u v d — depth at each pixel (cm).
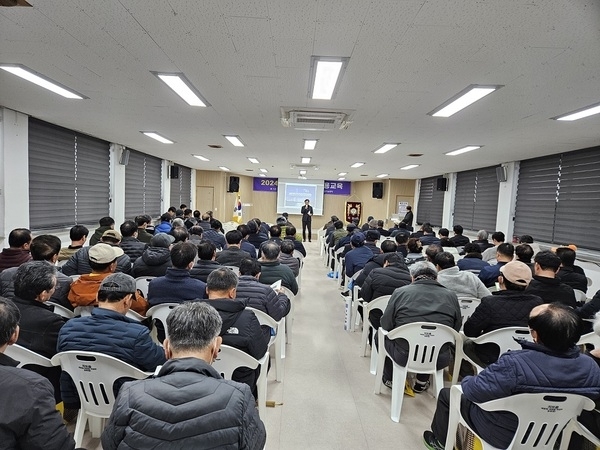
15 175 421
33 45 229
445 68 243
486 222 806
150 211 868
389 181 1313
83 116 438
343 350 345
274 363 311
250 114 398
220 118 425
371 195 1466
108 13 187
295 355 331
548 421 140
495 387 142
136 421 88
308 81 280
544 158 616
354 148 618
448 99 311
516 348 218
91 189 607
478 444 167
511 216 697
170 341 111
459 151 596
